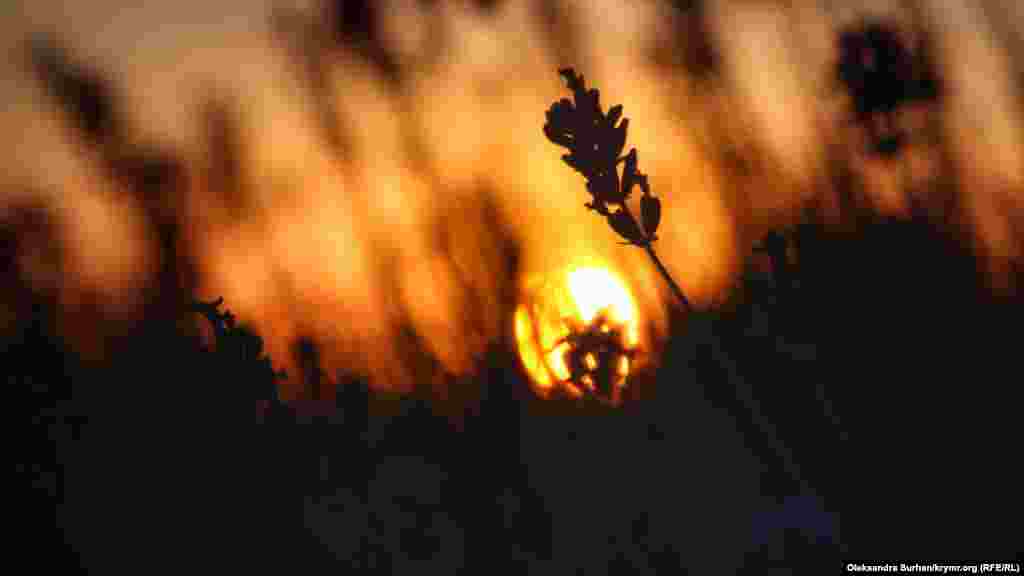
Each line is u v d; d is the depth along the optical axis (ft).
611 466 12.57
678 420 12.67
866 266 13.75
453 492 13.05
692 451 12.32
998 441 11.19
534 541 12.15
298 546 12.83
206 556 12.94
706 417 12.62
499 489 12.92
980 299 13.28
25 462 13.25
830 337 12.91
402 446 13.55
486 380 13.87
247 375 13.19
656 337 13.28
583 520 12.19
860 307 13.15
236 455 13.14
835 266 13.73
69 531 13.10
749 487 11.60
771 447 11.94
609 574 11.38
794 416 12.25
